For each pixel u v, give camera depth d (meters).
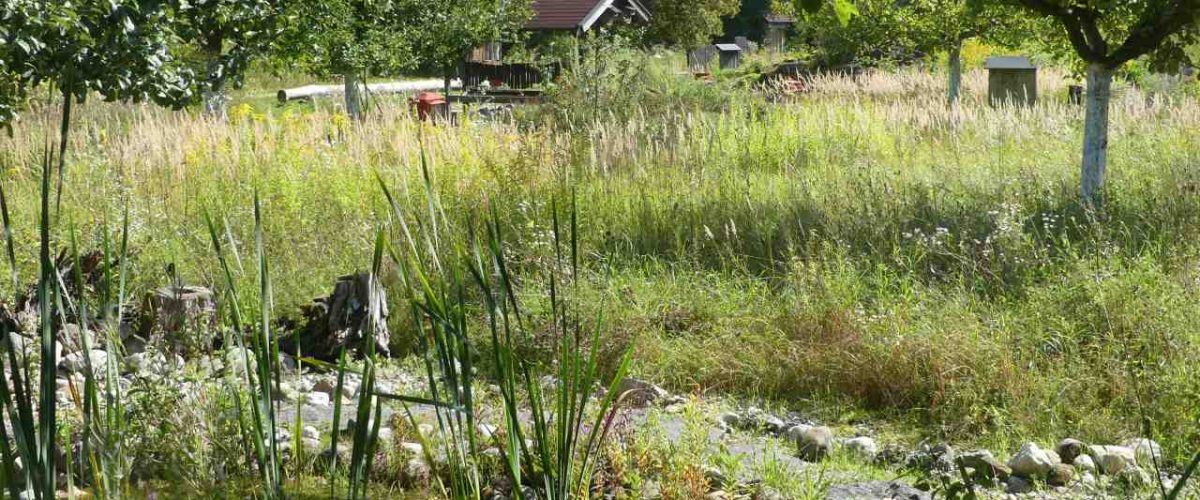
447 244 7.65
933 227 8.66
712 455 4.57
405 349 6.90
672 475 4.17
